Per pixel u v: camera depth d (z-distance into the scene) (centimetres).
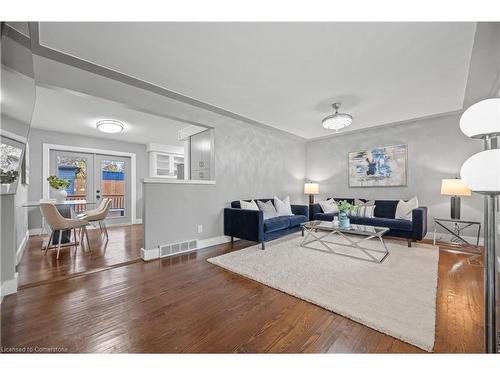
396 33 184
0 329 141
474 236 364
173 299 194
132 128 490
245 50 208
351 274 240
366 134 490
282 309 177
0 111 148
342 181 529
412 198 400
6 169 170
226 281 231
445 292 199
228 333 148
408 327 148
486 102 99
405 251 323
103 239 425
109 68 240
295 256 305
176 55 216
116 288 215
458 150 381
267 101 330
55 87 231
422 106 347
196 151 441
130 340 141
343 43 197
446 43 196
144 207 304
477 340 136
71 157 545
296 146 565
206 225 370
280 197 516
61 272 253
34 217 473
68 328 153
